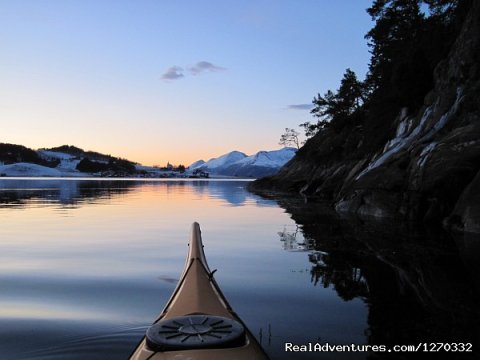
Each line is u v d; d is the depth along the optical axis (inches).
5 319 280.4
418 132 1092.5
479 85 909.8
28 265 452.8
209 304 229.5
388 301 310.8
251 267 434.3
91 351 230.4
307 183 2373.3
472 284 353.7
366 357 217.8
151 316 287.0
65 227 781.3
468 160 749.9
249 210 1159.6
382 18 2129.7
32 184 3875.5
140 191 2532.0
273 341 239.1
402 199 869.8
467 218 665.6
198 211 1139.3
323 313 286.7
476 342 234.1
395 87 1395.2
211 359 169.0
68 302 319.6
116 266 449.1
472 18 1038.4
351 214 985.5
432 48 1497.3
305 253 507.8
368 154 1512.1
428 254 483.8
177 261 475.5
